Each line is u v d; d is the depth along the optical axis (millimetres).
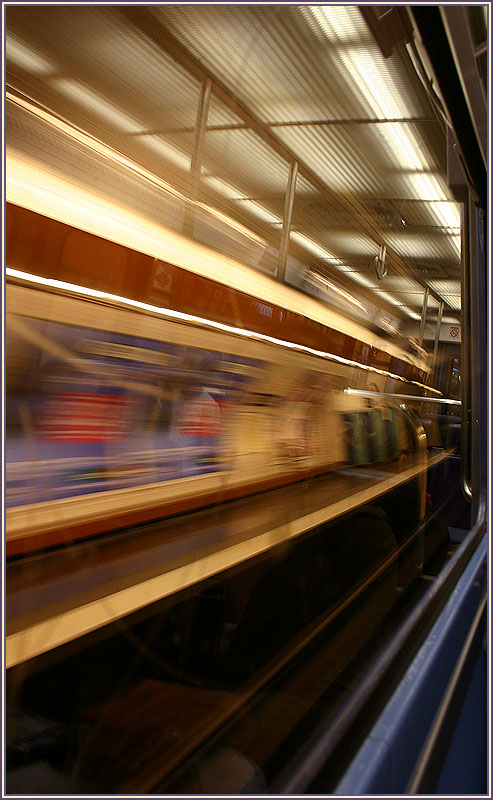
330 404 4500
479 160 2068
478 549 1812
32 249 1893
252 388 3346
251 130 3268
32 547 1759
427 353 7734
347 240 4793
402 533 4590
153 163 2588
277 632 2729
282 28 2635
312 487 3941
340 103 3391
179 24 2471
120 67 2355
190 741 1705
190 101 2760
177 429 2598
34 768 1478
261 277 3520
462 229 2398
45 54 2074
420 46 1236
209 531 2678
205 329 2875
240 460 3117
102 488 2084
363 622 2928
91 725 1680
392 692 888
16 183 1859
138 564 2150
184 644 2230
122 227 2320
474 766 1266
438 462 6523
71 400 2002
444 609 1276
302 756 763
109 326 2211
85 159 2186
